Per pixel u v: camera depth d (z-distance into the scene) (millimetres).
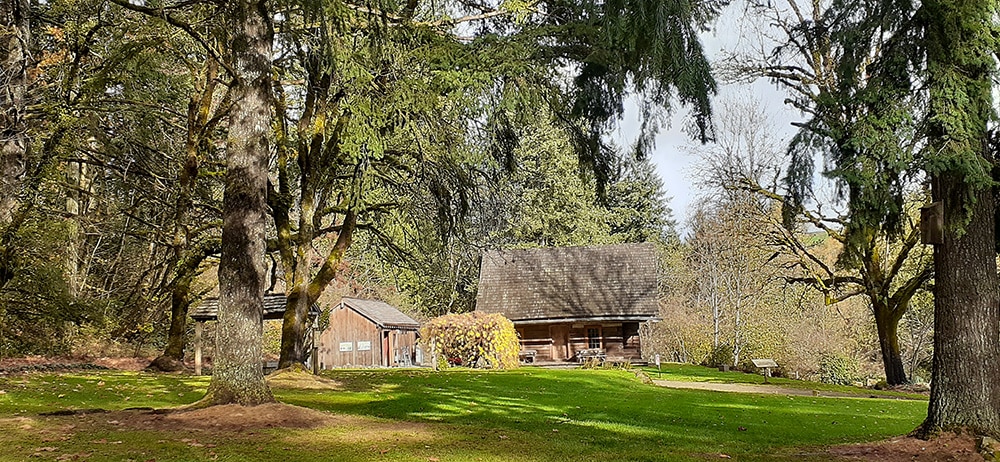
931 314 29969
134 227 23641
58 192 20047
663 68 8789
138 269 26891
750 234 26859
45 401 10953
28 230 15789
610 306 32094
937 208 9508
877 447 9633
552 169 38406
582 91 10258
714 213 36344
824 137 9984
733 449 9633
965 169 8625
